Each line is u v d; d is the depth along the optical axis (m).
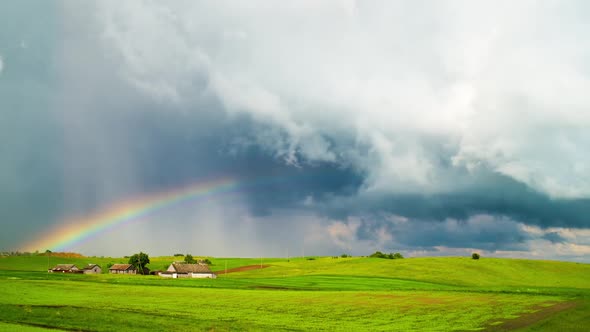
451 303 72.94
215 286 109.75
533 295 85.94
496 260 190.62
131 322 50.06
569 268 177.12
